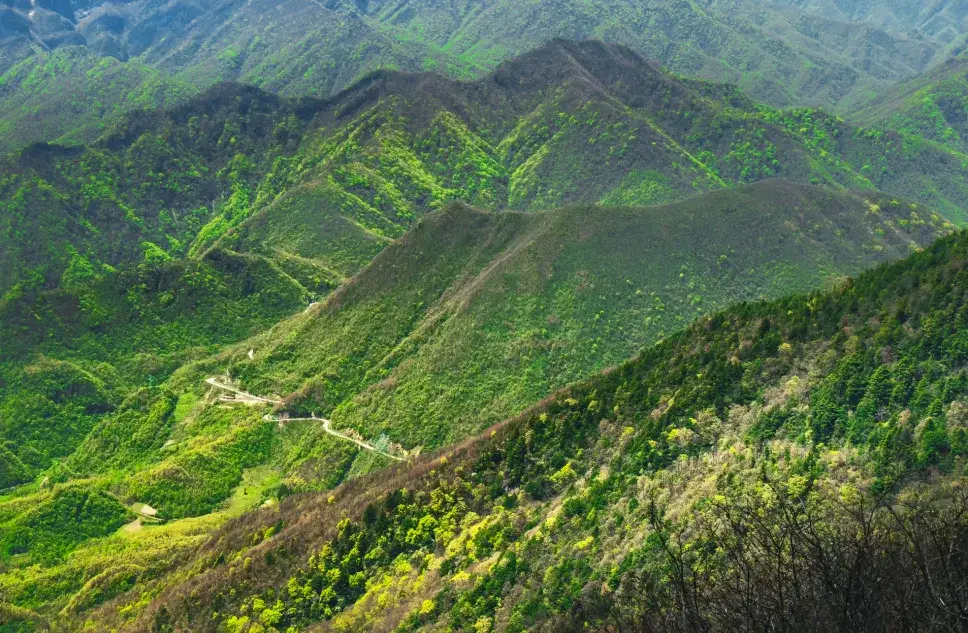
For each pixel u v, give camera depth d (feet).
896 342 315.58
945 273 329.31
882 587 121.80
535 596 308.19
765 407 328.70
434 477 418.10
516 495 380.99
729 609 130.31
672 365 391.65
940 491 246.88
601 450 370.53
